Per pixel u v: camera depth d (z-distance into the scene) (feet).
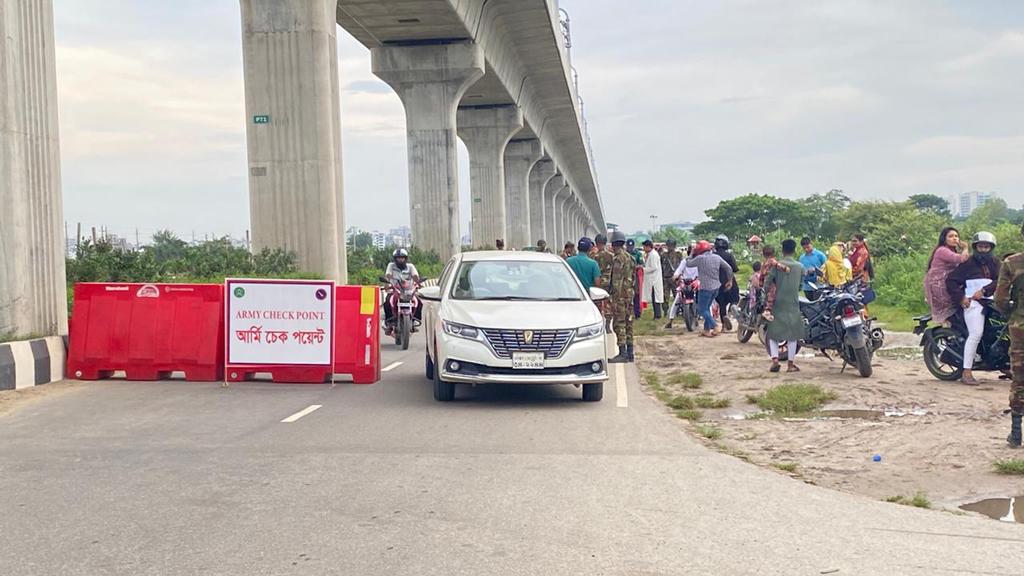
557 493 21.75
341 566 16.46
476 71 133.08
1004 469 23.89
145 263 65.00
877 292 86.22
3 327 40.98
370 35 127.34
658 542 17.93
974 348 38.86
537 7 133.39
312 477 23.32
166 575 15.98
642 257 83.76
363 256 125.08
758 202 320.29
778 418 32.48
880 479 23.45
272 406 35.42
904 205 172.86
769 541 17.99
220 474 23.66
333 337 41.78
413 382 42.86
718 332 67.26
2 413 33.58
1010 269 26.63
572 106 217.77
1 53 40.47
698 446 27.50
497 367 34.96
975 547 17.62
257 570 16.24
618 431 30.12
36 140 42.80
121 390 39.63
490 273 39.81
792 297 43.75
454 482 22.80
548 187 321.52
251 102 77.51
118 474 23.66
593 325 36.11
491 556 17.03
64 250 45.14
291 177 77.46
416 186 136.36
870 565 16.56
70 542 17.88
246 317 41.78
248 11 77.20
